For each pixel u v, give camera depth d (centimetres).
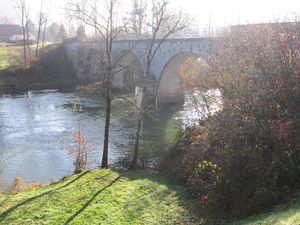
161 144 3666
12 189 2372
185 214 1712
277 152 1642
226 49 2552
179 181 2166
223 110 2105
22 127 4547
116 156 3297
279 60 1878
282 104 1795
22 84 7694
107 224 1638
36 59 8706
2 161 3331
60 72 8406
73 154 3412
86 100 6244
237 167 1706
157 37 5362
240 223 1419
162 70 5462
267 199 1538
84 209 1789
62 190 2062
